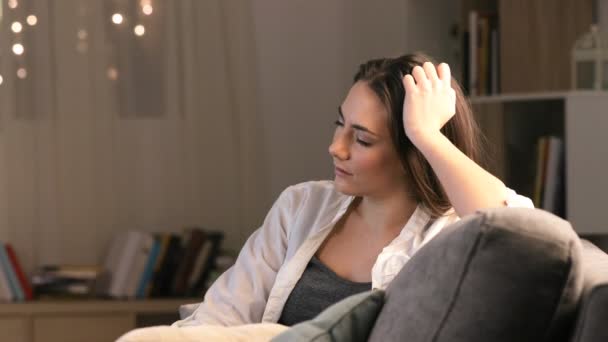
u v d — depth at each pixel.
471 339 1.32
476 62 4.15
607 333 1.22
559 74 3.98
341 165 1.92
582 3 3.97
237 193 4.84
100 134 4.71
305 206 2.06
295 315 1.96
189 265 4.53
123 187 4.75
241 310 2.04
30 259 4.66
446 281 1.35
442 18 4.59
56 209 4.68
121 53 4.73
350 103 1.91
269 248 2.09
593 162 3.68
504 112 4.02
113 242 4.65
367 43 4.83
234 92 4.83
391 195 1.94
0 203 4.63
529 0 3.99
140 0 4.74
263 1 4.97
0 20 4.61
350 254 1.97
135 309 4.41
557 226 1.32
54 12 4.66
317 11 5.00
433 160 1.80
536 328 1.30
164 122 4.78
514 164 4.16
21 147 4.64
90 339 4.40
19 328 4.36
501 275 1.30
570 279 1.29
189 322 2.07
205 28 4.80
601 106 3.67
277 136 4.98
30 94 4.64
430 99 1.85
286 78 4.99
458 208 1.76
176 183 4.79
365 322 1.51
